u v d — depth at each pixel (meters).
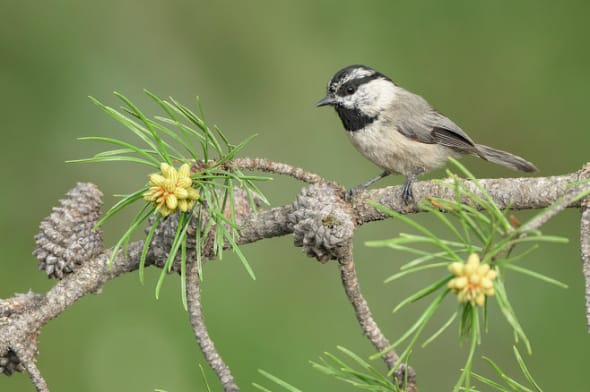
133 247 5.88
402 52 11.49
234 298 9.99
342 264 5.12
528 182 5.28
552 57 11.12
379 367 9.84
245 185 5.11
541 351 10.35
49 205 11.06
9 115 11.13
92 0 11.59
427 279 10.99
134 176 11.45
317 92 11.79
